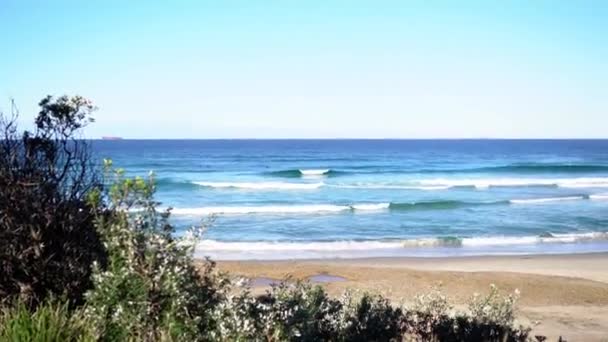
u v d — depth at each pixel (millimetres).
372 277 15469
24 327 3977
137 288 4000
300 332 4664
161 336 3934
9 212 4641
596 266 18953
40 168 5098
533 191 43594
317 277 15500
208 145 145875
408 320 6477
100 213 4832
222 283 4387
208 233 25031
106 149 113688
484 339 6320
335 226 27547
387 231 26328
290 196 39219
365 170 61031
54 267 4641
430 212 32438
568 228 27453
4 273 4516
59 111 5473
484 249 22266
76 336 4039
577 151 118688
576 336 9953
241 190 42500
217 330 4016
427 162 76938
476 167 64938
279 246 22078
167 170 59969
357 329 5883
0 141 5051
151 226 4242
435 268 18219
